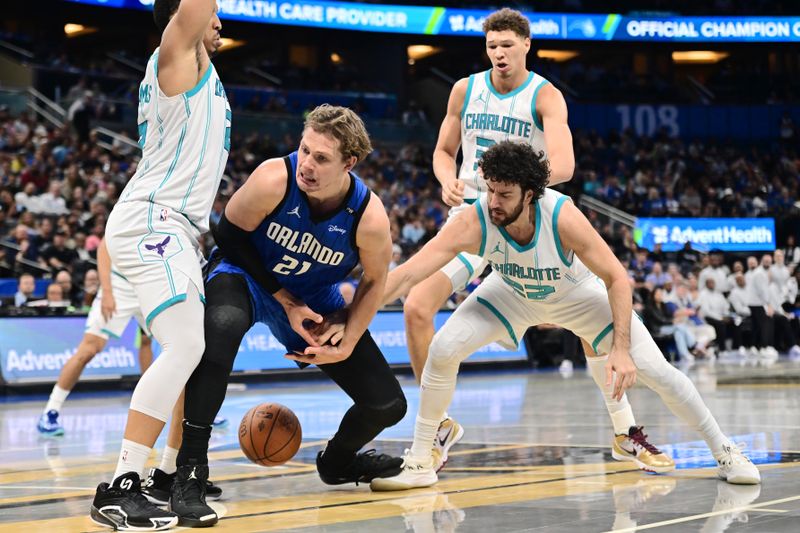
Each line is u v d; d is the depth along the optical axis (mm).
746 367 13602
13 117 19266
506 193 3896
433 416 4328
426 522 3371
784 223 22234
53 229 14938
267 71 27859
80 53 28703
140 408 3496
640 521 3273
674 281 17016
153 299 3584
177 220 3713
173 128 3721
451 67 30875
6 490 4398
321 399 9875
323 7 24828
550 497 3859
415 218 19172
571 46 28297
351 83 28438
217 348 3672
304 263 3883
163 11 3850
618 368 3965
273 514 3633
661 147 26812
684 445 5469
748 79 30344
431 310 4930
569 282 4262
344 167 3576
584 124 28312
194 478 3533
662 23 27641
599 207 22766
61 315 11578
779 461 4707
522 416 7559
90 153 18469
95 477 4855
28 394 11023
